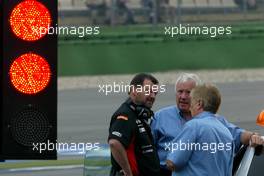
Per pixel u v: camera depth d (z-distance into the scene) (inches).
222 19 4202.8
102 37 3496.6
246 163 702.5
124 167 761.6
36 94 503.5
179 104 808.9
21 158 504.7
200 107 694.5
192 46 3619.6
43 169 1643.7
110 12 4126.5
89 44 3484.3
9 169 1647.4
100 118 2407.7
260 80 3356.3
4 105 502.9
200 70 3617.1
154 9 3838.6
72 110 2603.3
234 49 3695.9
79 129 2182.6
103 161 786.2
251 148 707.4
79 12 4133.9
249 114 2459.4
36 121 504.4
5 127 502.3
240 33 3710.6
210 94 690.8
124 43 3540.8
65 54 3447.3
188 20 4151.1
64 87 3179.1
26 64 502.3
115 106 2679.6
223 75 3489.2
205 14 4183.1
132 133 764.0
